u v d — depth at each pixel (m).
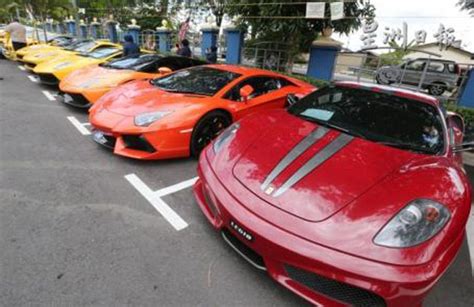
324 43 8.67
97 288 1.70
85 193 2.64
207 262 1.98
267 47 10.09
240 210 1.75
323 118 2.68
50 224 2.19
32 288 1.66
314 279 1.59
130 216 2.38
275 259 1.62
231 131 2.51
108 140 3.39
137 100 3.52
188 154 3.40
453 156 2.32
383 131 2.44
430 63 11.16
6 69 8.77
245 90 3.68
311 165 1.94
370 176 1.84
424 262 1.43
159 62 5.67
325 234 1.52
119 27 20.88
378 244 1.46
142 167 3.24
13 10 18.28
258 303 1.72
